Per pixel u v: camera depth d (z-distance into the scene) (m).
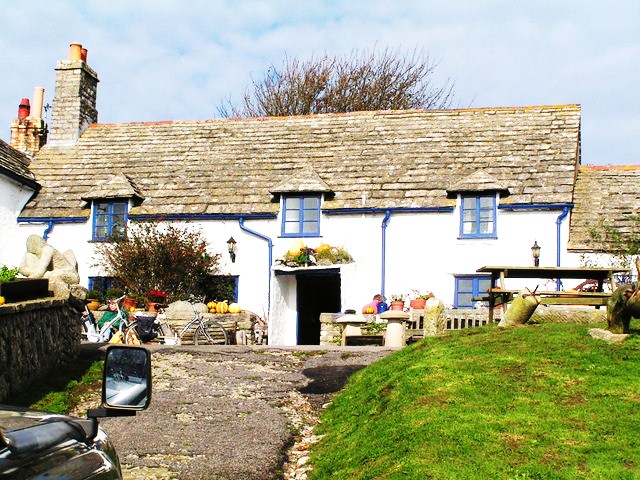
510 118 26.84
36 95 29.69
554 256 22.81
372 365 13.34
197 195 25.59
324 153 26.66
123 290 23.86
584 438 7.96
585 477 7.04
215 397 12.44
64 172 27.42
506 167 24.48
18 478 3.36
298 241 23.80
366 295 23.83
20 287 13.05
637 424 8.24
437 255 23.59
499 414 8.83
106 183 25.66
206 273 24.39
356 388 12.09
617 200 24.05
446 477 7.15
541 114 26.77
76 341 14.89
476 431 8.27
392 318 17.62
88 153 28.33
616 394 9.20
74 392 12.71
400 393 10.18
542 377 10.00
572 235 23.06
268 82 47.94
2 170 24.59
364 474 7.86
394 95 46.53
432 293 22.88
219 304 23.06
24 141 28.98
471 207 23.66
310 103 46.91
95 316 21.31
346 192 24.67
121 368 4.57
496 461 7.50
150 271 23.58
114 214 25.44
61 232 25.59
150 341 19.72
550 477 7.06
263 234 24.58
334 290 26.22
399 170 25.20
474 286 23.31
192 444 10.00
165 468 9.06
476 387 9.85
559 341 11.52
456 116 27.41
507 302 15.68
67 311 14.47
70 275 16.81
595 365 10.27
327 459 9.06
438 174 24.72
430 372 10.66
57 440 3.90
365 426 9.68
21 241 25.64
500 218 23.28
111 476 4.12
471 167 24.77
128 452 9.63
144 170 27.06
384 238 23.94
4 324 11.59
